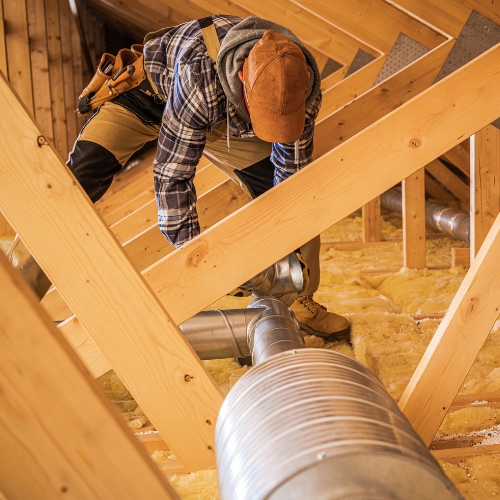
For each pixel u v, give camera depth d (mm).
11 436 576
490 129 2852
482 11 2135
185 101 1353
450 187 4605
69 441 589
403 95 2197
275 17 3338
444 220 3980
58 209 1143
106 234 1167
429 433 1375
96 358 1386
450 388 1355
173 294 1349
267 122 1264
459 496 714
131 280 1195
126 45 9125
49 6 5895
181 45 1459
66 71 6406
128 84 1679
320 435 743
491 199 2926
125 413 1820
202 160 3572
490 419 1583
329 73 4180
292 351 993
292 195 1339
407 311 2799
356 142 1333
